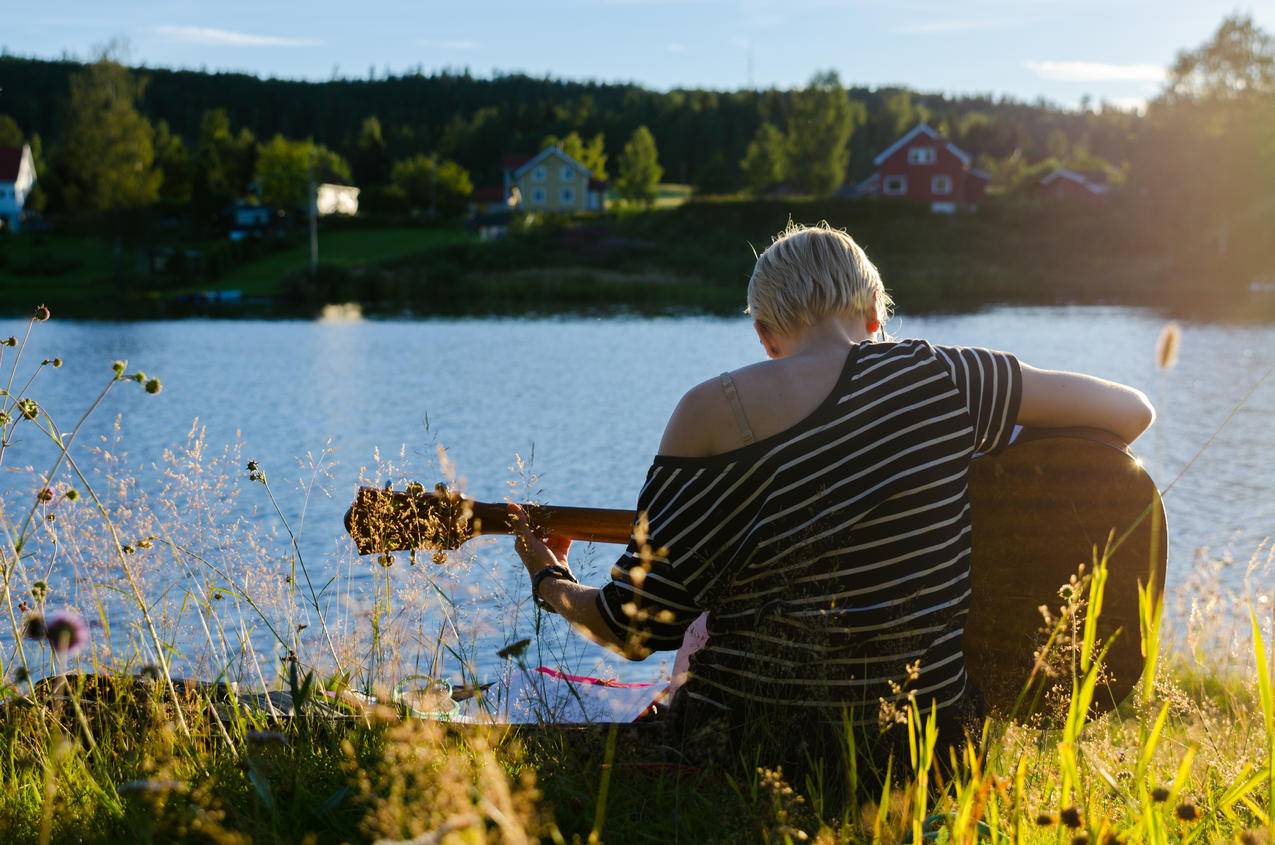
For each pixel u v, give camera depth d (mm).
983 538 2420
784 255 2250
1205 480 13102
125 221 65750
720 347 32625
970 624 2453
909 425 2105
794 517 2070
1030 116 182875
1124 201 65188
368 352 31438
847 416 2090
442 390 22672
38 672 2545
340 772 2064
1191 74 59781
